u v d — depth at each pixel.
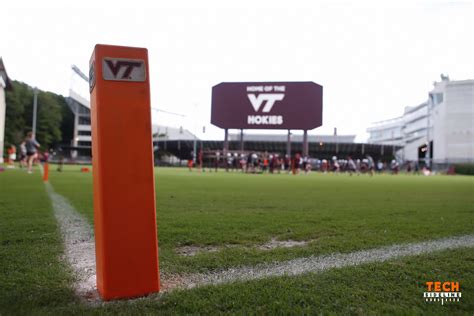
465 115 62.47
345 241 3.28
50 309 1.72
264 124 36.22
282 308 1.75
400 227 4.02
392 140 100.19
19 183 10.09
